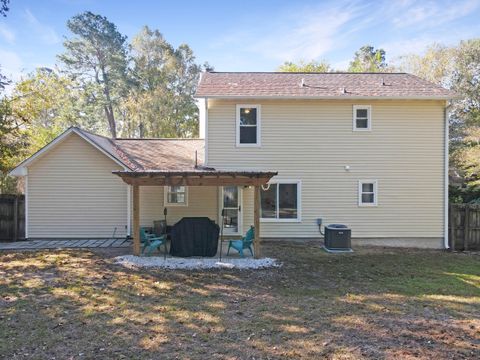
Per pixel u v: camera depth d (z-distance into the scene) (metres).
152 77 38.28
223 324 5.57
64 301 6.66
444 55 28.25
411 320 5.83
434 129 13.64
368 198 13.72
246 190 13.90
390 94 13.37
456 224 13.12
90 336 5.07
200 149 16.48
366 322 5.71
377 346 4.79
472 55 27.02
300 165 13.58
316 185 13.61
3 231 13.55
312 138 13.57
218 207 14.18
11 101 18.62
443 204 13.60
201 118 18.08
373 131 13.62
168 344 4.82
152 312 6.11
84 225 13.79
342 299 6.99
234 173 9.95
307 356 4.48
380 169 13.63
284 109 13.56
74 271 8.91
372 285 8.09
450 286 8.08
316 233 13.62
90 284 7.80
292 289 7.70
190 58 40.06
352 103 13.57
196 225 10.66
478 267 10.16
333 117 13.60
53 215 13.72
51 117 34.03
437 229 13.60
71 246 12.30
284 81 14.88
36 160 13.66
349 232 12.10
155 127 33.28
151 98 33.59
